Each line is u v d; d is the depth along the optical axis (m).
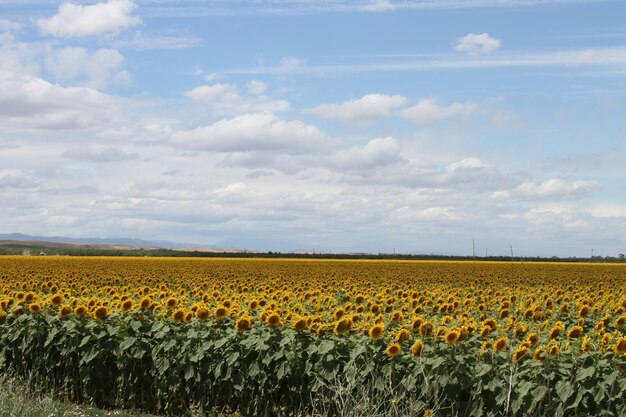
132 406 12.36
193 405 11.69
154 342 12.27
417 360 9.87
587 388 9.01
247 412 11.23
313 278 33.84
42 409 10.84
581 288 27.16
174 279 31.58
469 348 10.30
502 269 50.09
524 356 9.72
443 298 18.05
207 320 12.35
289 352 10.88
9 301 14.57
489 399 9.59
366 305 15.73
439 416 9.69
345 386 10.08
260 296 16.44
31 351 13.18
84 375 12.55
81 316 13.00
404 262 68.44
